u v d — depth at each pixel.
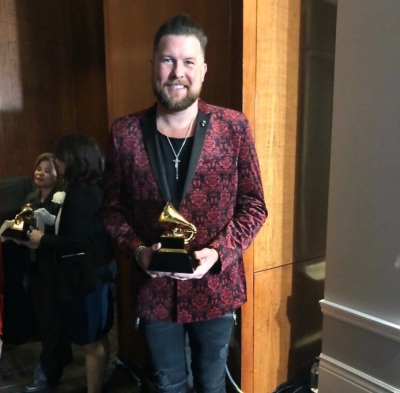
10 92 3.18
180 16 1.24
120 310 2.43
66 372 2.38
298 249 2.05
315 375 2.04
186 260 1.19
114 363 2.46
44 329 2.17
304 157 1.99
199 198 1.28
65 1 3.30
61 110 3.40
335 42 1.87
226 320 1.38
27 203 2.20
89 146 1.89
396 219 1.63
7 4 3.09
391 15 1.57
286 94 1.87
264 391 2.04
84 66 3.45
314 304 2.17
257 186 1.37
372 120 1.67
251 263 1.89
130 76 2.19
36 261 2.14
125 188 1.40
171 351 1.41
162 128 1.31
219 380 1.45
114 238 1.35
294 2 1.83
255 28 1.72
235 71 1.74
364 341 1.80
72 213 1.84
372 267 1.73
